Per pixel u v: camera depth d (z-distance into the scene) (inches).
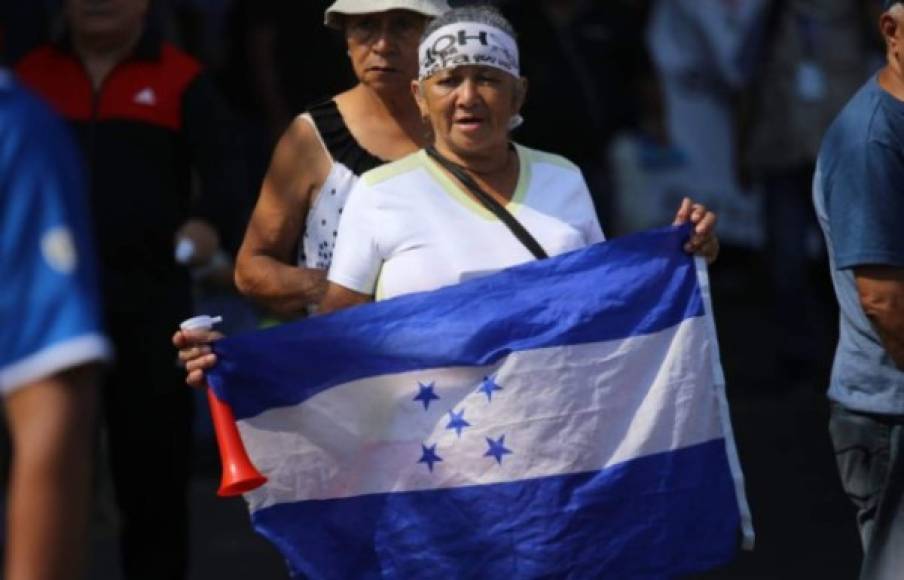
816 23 898.7
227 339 447.5
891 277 447.2
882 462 477.1
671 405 455.2
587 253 451.8
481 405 449.7
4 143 278.2
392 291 450.3
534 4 847.1
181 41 969.5
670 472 455.2
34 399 276.8
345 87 886.4
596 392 452.1
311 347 448.8
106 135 553.6
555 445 450.0
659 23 1061.1
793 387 920.9
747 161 909.8
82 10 551.2
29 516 274.7
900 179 447.2
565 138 850.1
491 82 446.3
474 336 448.8
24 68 562.6
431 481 450.6
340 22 505.0
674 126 1053.2
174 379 556.1
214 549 700.7
